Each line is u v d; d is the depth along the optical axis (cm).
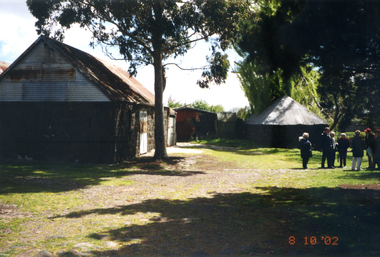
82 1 1606
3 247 418
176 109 3559
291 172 1266
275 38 536
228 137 2933
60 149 1638
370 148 1280
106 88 1639
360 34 516
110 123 1622
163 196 838
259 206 671
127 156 1789
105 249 409
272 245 402
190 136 3534
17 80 1681
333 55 571
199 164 1634
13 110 1670
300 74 611
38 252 390
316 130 1823
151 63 1877
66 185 995
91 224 546
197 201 761
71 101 1644
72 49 1833
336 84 664
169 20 1518
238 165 1463
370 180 962
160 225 536
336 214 554
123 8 1513
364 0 479
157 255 384
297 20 541
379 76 611
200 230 498
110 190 930
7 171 1280
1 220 576
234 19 1426
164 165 1608
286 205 666
